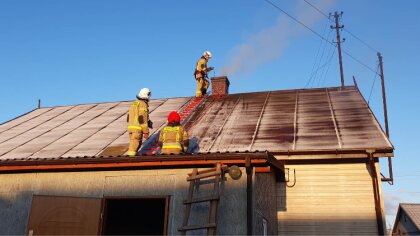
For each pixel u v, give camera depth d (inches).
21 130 538.0
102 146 421.7
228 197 277.6
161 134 350.6
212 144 391.5
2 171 329.4
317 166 362.6
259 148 362.6
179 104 584.4
